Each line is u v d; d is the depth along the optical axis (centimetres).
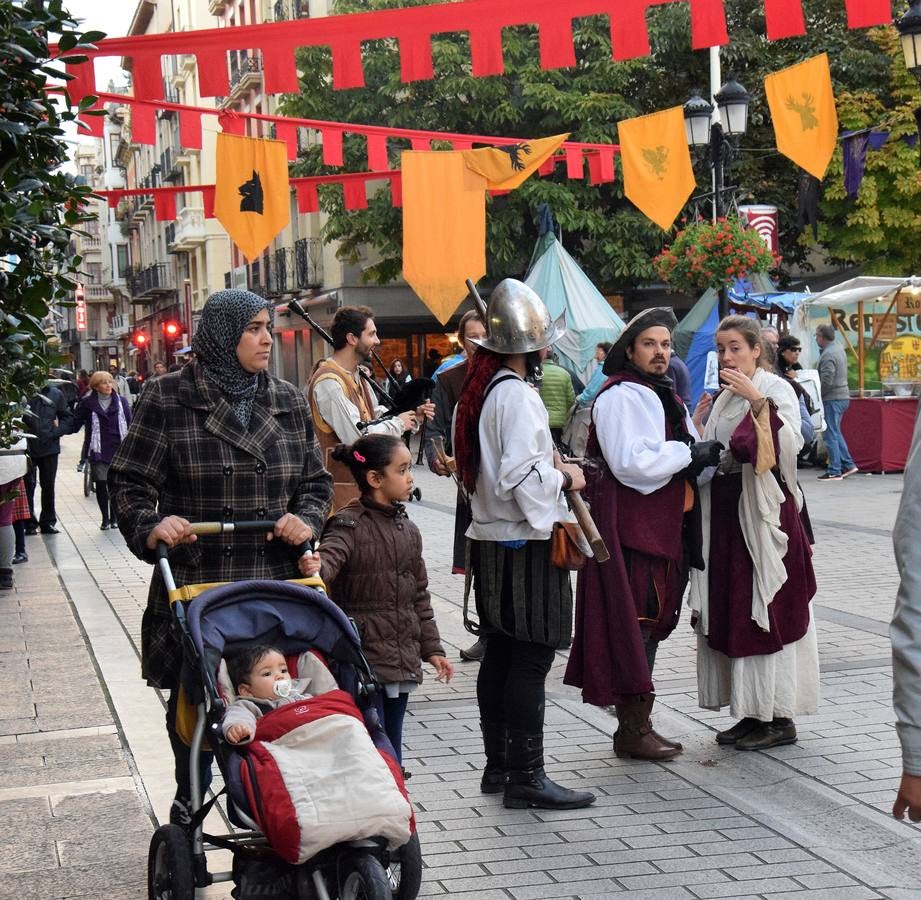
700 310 2044
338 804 337
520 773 502
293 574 430
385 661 461
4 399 537
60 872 430
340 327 666
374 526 467
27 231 500
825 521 1320
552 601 491
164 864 380
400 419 654
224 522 412
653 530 544
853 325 1850
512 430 480
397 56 2595
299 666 396
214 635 379
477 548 505
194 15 4888
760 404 554
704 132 1638
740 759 562
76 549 1330
